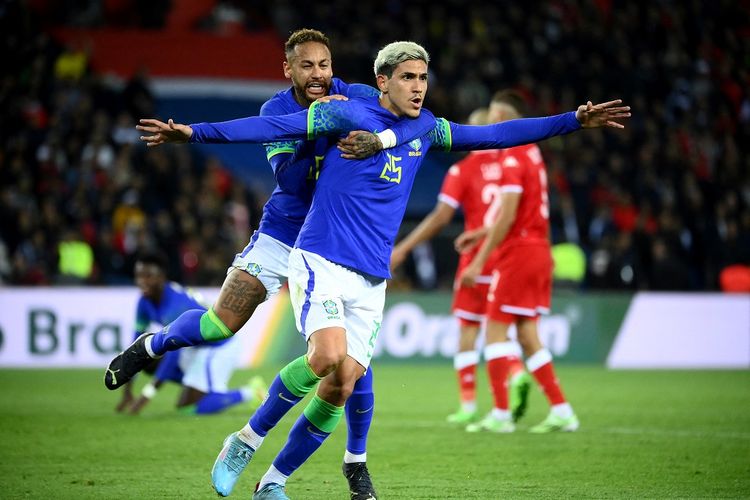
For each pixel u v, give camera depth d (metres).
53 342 49.97
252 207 68.94
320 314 17.38
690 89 76.56
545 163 67.81
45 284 54.47
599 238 63.19
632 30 79.69
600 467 23.11
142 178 60.84
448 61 74.44
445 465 23.39
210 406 33.28
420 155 18.78
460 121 71.56
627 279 59.41
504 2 81.19
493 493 19.94
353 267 17.77
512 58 75.94
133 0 84.75
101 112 64.12
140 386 44.00
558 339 54.69
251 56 84.19
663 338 55.81
